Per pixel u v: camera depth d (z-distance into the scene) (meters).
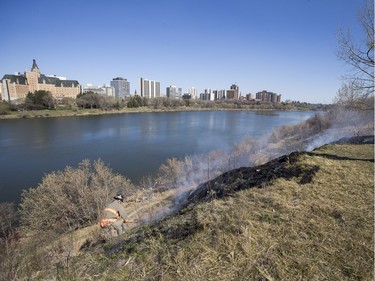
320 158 6.44
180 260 2.48
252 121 58.41
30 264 3.03
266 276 2.22
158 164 21.83
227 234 2.85
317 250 2.60
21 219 11.47
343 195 4.04
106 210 5.02
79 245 5.34
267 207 3.60
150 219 5.07
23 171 19.58
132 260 2.62
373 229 2.99
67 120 54.38
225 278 2.23
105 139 33.31
